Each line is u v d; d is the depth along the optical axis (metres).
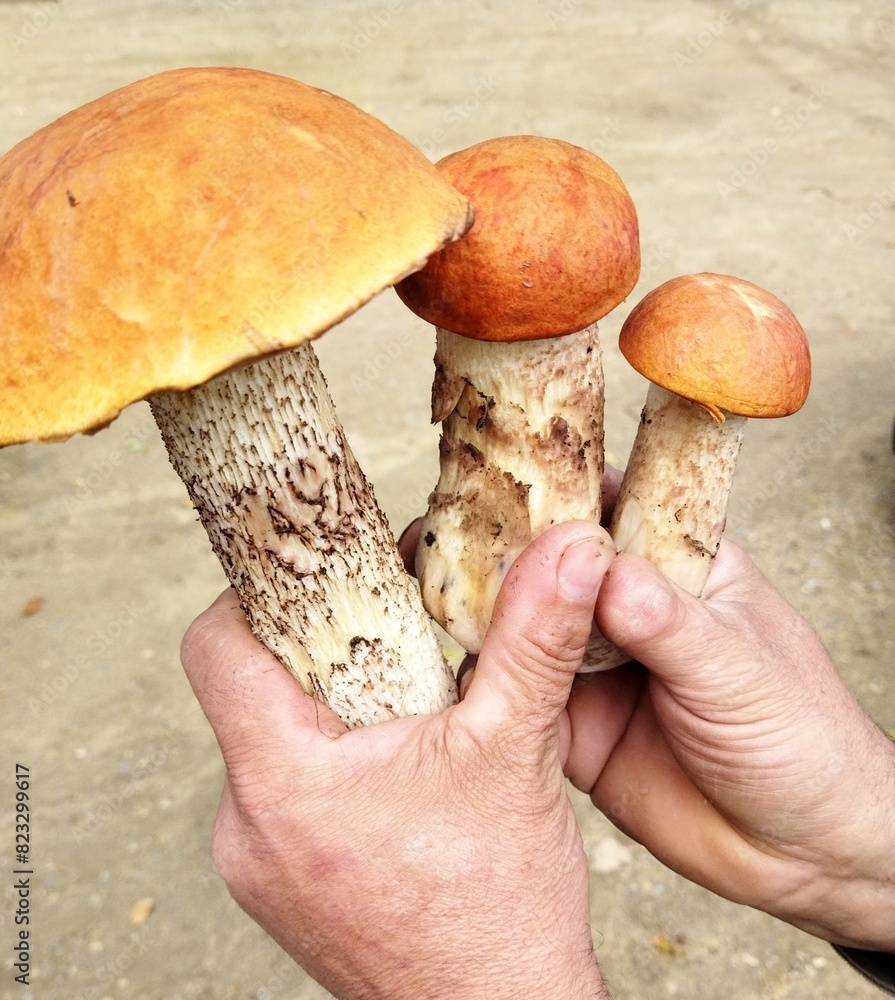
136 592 0.73
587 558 0.26
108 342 0.19
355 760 0.27
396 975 0.28
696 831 0.38
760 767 0.32
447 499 0.31
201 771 0.62
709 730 0.32
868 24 1.64
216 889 0.56
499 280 0.24
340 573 0.27
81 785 0.61
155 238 0.19
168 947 0.53
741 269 1.01
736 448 0.30
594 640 0.33
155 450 0.89
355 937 0.27
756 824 0.34
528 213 0.24
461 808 0.27
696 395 0.27
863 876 0.34
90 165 0.20
